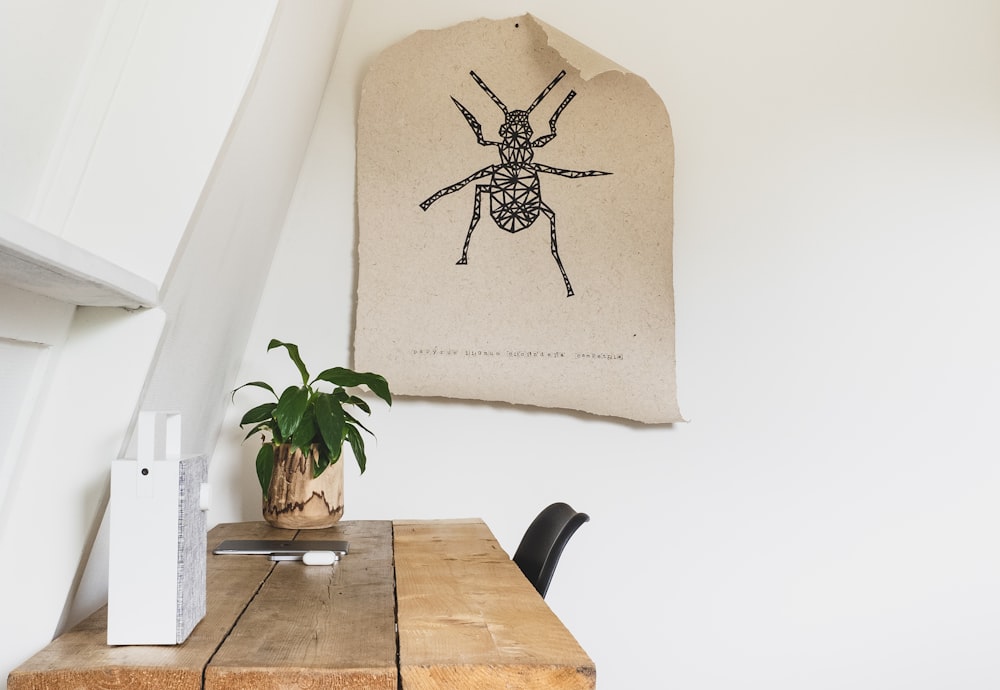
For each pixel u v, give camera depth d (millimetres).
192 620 994
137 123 1114
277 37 1258
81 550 1064
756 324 2379
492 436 2266
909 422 2400
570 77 2312
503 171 2279
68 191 1096
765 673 2309
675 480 2316
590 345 2262
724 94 2430
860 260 2426
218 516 2154
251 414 1859
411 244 2230
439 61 2287
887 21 2496
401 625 1023
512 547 2248
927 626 2355
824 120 2453
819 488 2361
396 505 2227
